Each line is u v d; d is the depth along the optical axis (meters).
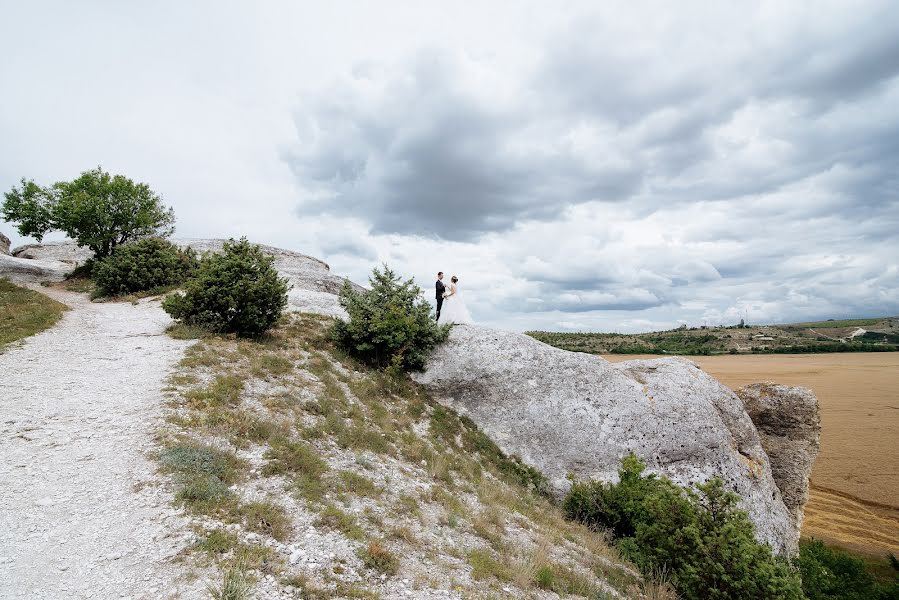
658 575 9.79
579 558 10.00
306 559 6.23
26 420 9.41
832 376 101.88
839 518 35.06
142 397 10.74
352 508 8.10
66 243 49.00
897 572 26.28
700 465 16.48
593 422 16.92
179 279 27.38
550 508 13.91
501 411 17.58
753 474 17.22
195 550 5.86
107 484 7.22
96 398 10.66
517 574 7.68
